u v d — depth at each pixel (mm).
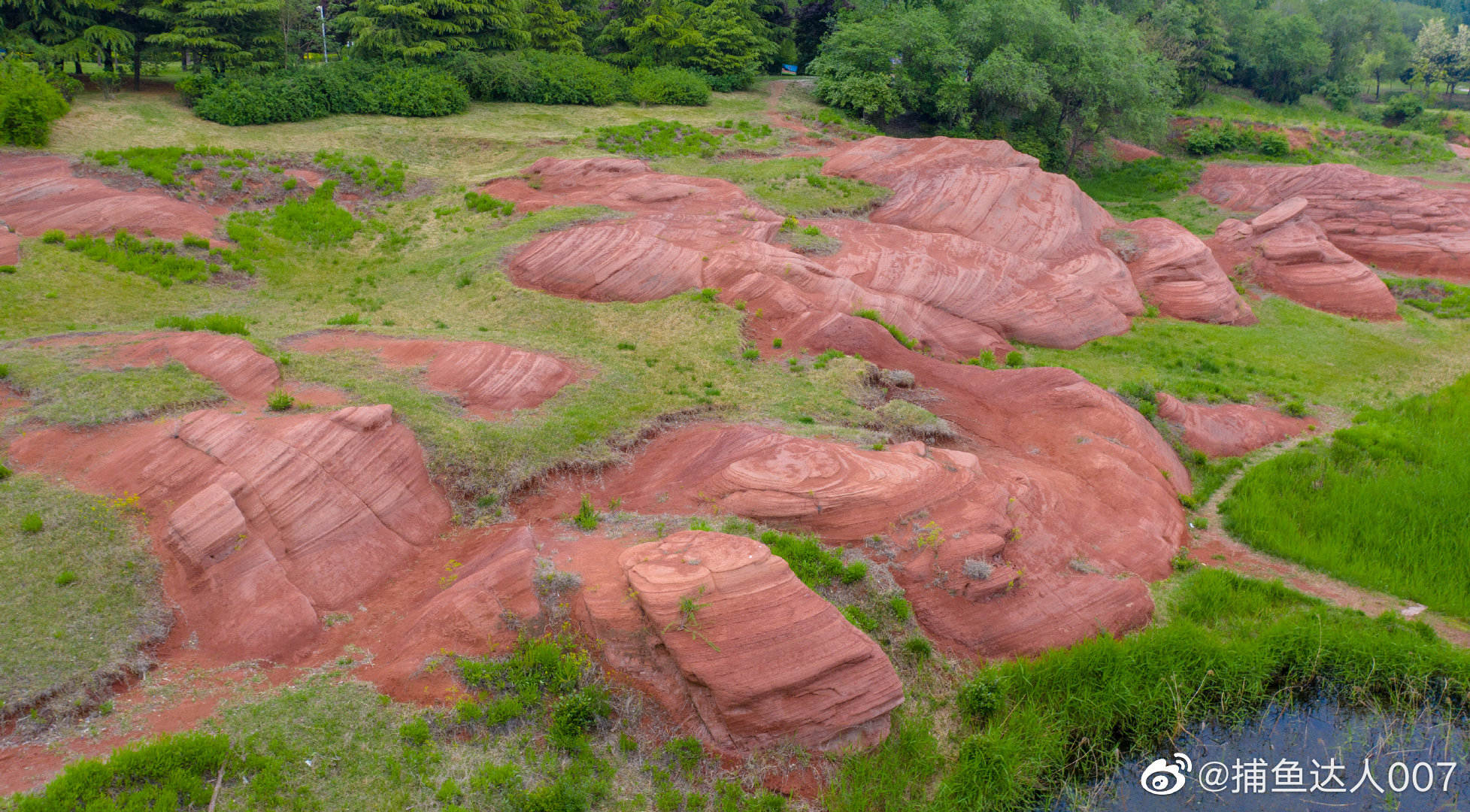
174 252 26156
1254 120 57656
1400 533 18062
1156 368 26641
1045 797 11984
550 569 12781
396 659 11688
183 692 10859
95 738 10039
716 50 50844
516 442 16484
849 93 46781
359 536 13656
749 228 28891
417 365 19344
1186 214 46000
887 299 25781
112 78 36281
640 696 11586
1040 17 46594
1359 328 31328
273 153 32594
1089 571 15320
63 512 12531
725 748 11242
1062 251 32625
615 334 23375
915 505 14992
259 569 12336
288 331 22344
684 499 15727
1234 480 21141
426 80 40375
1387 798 12070
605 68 46469
